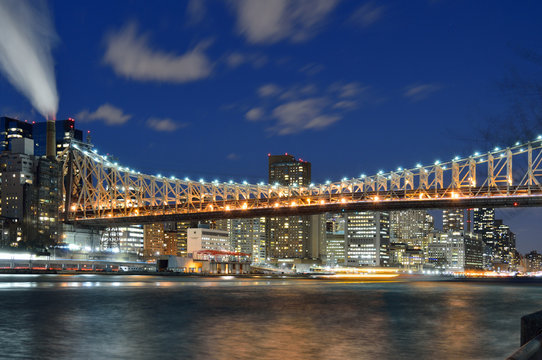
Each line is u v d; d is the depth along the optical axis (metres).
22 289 106.88
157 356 31.17
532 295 109.12
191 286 131.12
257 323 50.19
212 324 49.09
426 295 106.00
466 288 147.62
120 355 31.48
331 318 55.59
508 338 40.28
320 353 32.34
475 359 30.42
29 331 43.03
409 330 45.22
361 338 39.53
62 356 31.06
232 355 31.53
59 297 85.00
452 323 51.47
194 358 30.50
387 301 85.19
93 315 57.28
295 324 49.44
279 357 30.88
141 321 51.53
